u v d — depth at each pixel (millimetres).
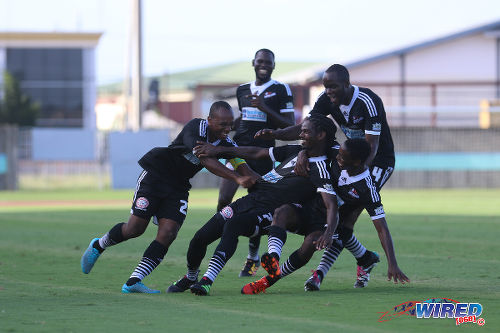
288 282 22172
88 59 161500
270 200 20328
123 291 19953
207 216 47719
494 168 84125
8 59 159250
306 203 20516
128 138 84812
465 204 58469
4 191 83062
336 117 23219
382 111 22766
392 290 20359
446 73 117750
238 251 30500
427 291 20031
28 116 143625
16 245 32469
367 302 18141
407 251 29906
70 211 52875
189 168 20578
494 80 117062
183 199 20500
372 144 22438
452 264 26078
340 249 20750
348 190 19938
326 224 20375
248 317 16062
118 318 15914
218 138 20844
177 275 23641
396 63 117688
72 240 34469
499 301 18234
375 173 23297
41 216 48500
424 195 71375
